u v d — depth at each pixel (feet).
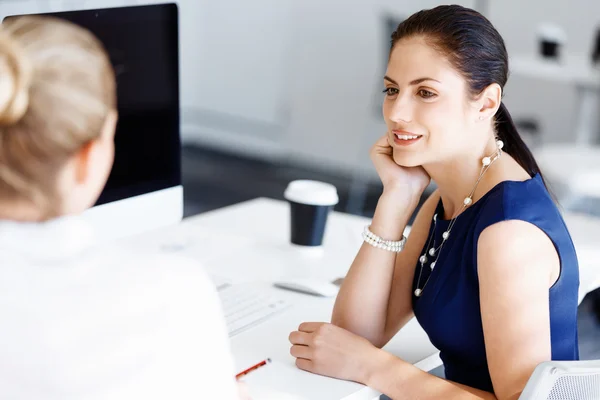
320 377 4.30
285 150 18.33
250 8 18.19
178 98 5.40
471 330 4.39
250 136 18.83
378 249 4.89
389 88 4.51
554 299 4.25
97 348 2.77
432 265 4.68
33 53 2.69
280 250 6.33
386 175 4.92
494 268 4.07
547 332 4.02
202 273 3.03
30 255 2.81
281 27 17.81
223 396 3.04
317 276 5.82
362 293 4.84
